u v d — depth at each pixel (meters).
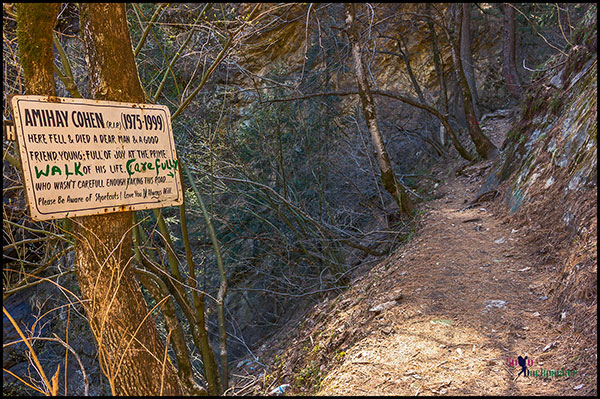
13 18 4.10
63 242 5.02
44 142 2.66
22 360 8.62
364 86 8.56
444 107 13.20
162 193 3.21
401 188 8.91
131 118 3.06
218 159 7.18
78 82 6.02
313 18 9.77
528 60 15.77
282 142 9.71
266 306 10.67
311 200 9.98
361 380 3.42
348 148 10.77
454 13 13.63
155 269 4.21
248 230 9.02
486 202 8.12
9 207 5.09
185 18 6.70
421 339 3.86
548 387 3.01
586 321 3.50
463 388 3.12
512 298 4.41
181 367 3.97
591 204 4.71
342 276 7.73
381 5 13.57
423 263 5.71
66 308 7.14
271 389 4.96
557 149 6.23
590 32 7.29
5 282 5.62
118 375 2.97
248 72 6.87
